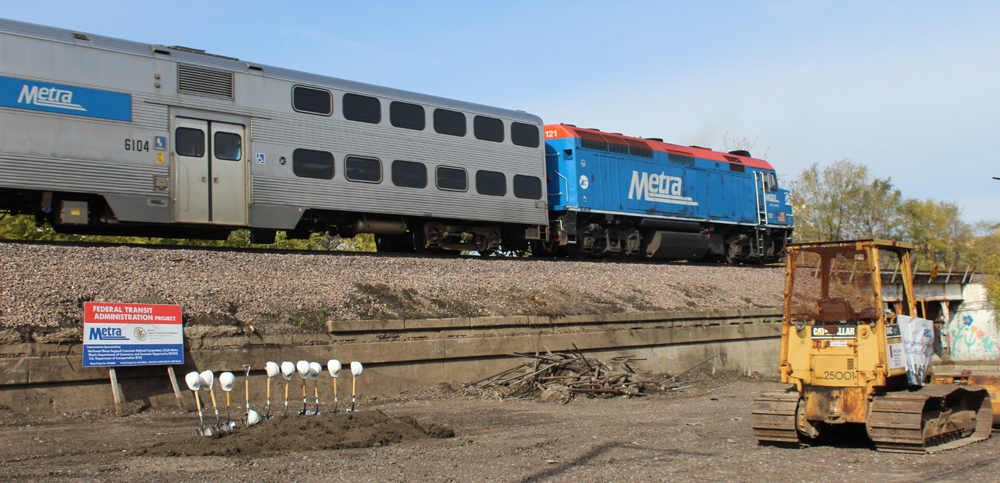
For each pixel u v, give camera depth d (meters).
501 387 15.63
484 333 16.33
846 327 9.42
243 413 12.23
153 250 14.50
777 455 8.94
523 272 19.67
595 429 11.14
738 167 29.69
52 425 10.74
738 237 29.33
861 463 8.44
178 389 12.30
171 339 12.38
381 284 16.44
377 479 7.43
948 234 60.94
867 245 9.34
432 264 18.19
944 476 7.66
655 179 25.80
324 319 14.45
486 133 20.81
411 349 15.02
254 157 16.52
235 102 16.39
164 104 15.45
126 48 15.15
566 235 23.09
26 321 11.41
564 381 16.05
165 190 15.34
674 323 20.52
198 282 13.98
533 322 17.22
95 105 14.61
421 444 9.57
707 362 21.08
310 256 16.50
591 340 18.16
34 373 11.11
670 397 16.52
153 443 9.42
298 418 10.20
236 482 7.19
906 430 8.80
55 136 14.12
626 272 22.39
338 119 17.91
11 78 13.74
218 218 15.99
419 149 19.25
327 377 13.97
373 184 18.28
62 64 14.32
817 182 52.19
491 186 20.70
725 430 11.17
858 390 9.27
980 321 35.06
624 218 24.80
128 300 12.70
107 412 11.68
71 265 13.12
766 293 25.33
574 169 23.16
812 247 9.75
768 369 23.06
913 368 9.88
